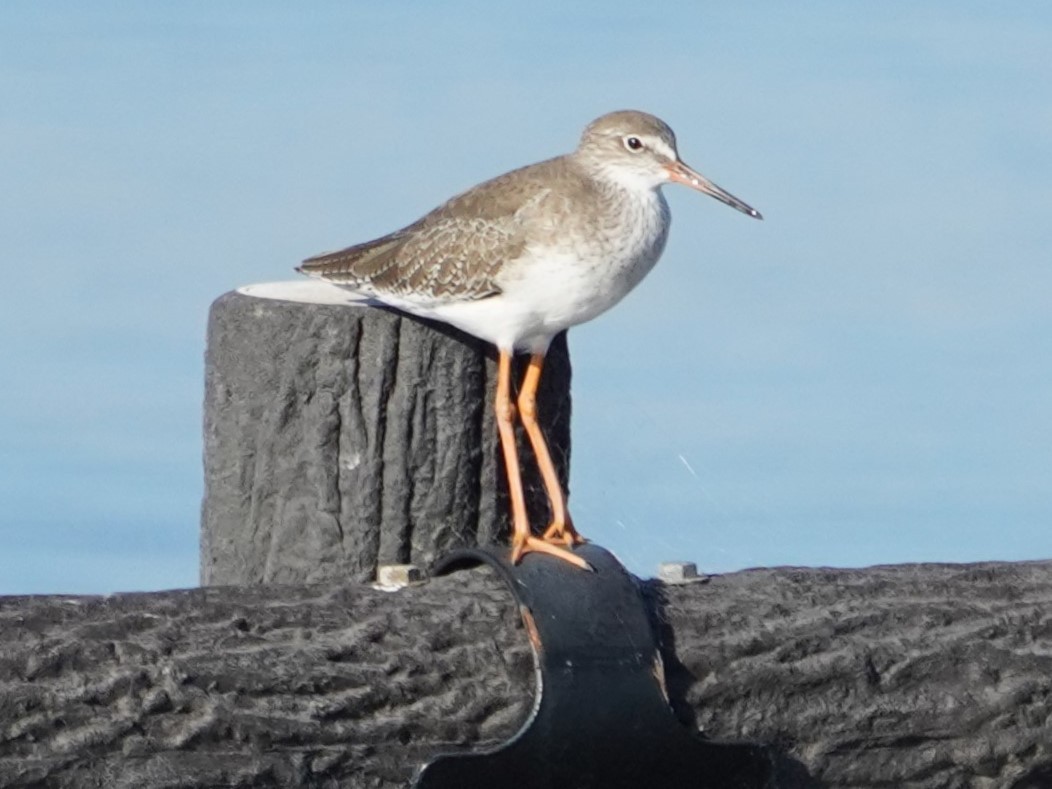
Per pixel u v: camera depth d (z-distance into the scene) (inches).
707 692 450.9
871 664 461.1
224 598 427.8
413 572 469.4
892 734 463.2
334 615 431.2
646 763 436.8
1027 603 482.0
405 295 523.2
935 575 486.6
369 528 499.2
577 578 448.5
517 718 432.5
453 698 429.1
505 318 512.4
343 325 493.4
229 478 506.6
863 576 482.9
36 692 392.8
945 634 470.3
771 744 455.8
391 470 499.8
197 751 404.2
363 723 419.5
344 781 417.7
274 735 409.4
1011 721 469.4
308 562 500.7
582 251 522.3
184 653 410.0
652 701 434.9
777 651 456.8
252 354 497.7
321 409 495.8
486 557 455.8
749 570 483.5
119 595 421.4
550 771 429.7
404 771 422.6
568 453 550.0
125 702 399.9
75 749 393.7
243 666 411.2
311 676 415.8
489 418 514.9
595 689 431.8
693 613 457.7
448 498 505.7
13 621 404.2
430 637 432.5
